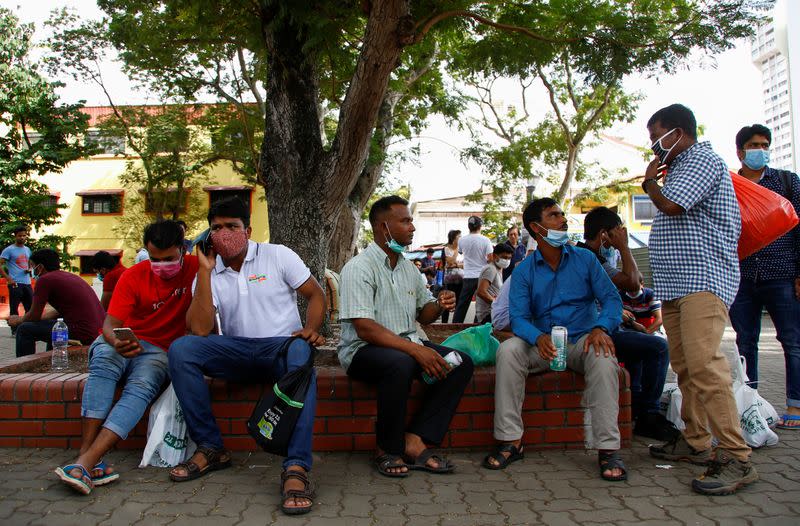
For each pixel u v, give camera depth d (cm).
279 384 329
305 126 588
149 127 2303
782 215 369
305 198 589
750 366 484
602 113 1947
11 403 408
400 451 365
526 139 2011
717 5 535
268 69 593
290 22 521
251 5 581
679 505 316
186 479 352
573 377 408
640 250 1794
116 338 351
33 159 1579
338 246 1184
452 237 1238
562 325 412
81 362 521
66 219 2884
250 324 381
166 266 380
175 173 2361
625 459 393
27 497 326
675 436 404
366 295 377
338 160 579
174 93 1622
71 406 405
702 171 347
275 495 333
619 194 2572
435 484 349
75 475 323
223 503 321
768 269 462
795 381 458
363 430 403
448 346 432
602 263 470
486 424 408
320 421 403
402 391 360
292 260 387
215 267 385
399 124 1616
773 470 366
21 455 392
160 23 1003
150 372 372
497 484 349
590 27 564
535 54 622
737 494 330
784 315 460
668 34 570
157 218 2506
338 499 327
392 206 391
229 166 2748
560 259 418
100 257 707
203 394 364
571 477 360
